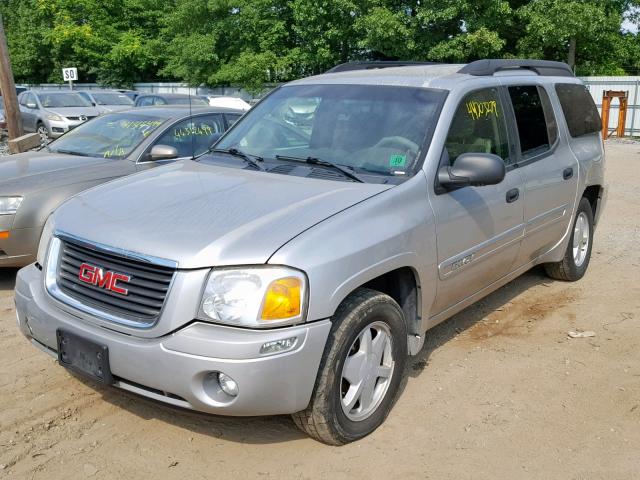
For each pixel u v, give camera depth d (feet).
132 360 10.16
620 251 24.43
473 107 14.58
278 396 10.08
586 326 17.08
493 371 14.47
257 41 107.65
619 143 67.15
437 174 13.05
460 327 16.94
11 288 19.49
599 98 79.61
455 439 11.79
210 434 11.85
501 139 15.48
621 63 105.09
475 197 13.99
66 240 11.53
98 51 134.72
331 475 10.69
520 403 13.09
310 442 11.62
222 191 12.28
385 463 11.03
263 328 9.87
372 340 11.64
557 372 14.46
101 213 11.71
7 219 18.58
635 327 16.99
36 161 21.38
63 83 143.64
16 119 38.93
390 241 11.53
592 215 20.85
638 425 12.33
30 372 14.05
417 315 12.89
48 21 142.00
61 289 11.47
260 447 11.47
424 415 12.59
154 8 130.62
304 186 12.44
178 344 9.84
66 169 20.43
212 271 10.02
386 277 12.84
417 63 17.42
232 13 108.58
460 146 13.93
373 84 14.96
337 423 11.02
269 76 106.93
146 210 11.58
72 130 24.88
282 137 14.75
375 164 13.17
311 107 14.96
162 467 10.88
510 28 87.86
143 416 12.41
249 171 13.69
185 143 23.54
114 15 138.51
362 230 11.16
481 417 12.55
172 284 10.04
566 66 20.17
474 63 15.80
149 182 13.25
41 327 11.43
